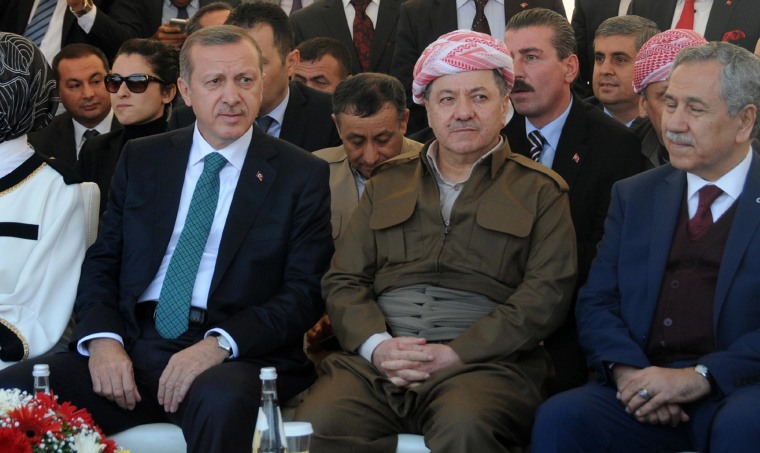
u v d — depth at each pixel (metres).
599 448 5.46
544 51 7.02
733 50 5.56
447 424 5.40
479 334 5.78
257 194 6.18
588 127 7.05
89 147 8.27
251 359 5.93
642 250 5.84
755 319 5.49
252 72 6.15
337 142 7.79
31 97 6.45
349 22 10.21
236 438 5.52
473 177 6.11
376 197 6.31
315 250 6.21
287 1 11.27
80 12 10.40
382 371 5.82
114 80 8.22
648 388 5.36
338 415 5.66
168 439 5.89
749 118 5.56
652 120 7.11
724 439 5.06
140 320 6.13
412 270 6.07
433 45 6.14
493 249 6.00
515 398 5.62
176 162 6.30
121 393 5.80
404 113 7.06
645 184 5.98
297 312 6.05
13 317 6.27
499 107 6.12
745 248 5.52
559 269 5.93
